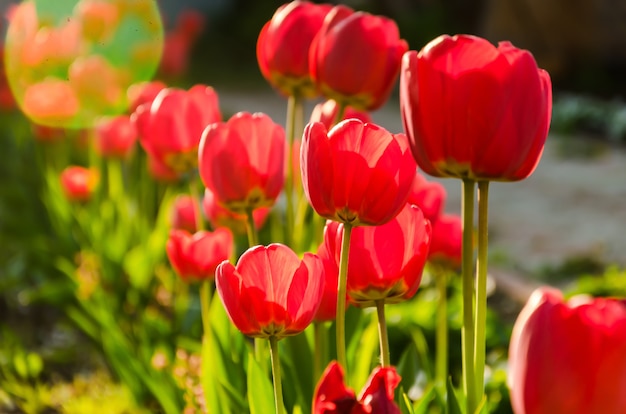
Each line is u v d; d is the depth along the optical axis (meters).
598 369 1.01
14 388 2.04
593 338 1.01
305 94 1.46
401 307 2.06
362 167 1.17
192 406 1.53
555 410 1.02
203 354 1.41
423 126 1.15
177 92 1.49
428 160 1.16
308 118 6.52
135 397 1.77
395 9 9.41
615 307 1.01
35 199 3.29
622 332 1.01
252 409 1.29
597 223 3.89
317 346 1.35
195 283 1.50
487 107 1.14
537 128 1.15
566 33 7.50
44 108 3.08
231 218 1.54
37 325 2.54
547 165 5.14
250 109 6.98
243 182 1.34
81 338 2.41
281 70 1.45
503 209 4.21
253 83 8.45
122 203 2.54
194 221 1.96
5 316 2.60
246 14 10.70
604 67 7.57
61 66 3.25
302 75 1.45
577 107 6.23
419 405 1.30
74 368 2.24
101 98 3.09
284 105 7.20
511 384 1.04
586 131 6.08
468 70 1.14
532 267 3.19
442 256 1.50
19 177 3.47
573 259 3.21
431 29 8.75
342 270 1.20
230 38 10.31
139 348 2.04
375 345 1.48
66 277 2.65
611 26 7.41
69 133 3.37
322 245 1.28
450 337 1.98
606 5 7.39
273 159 1.34
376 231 1.20
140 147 3.14
